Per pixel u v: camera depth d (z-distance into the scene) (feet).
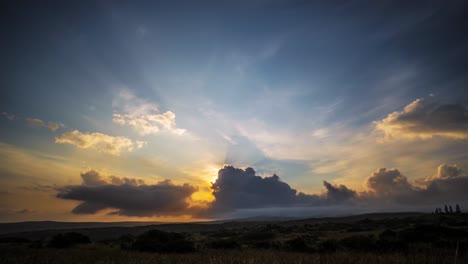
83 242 128.98
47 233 349.00
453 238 105.70
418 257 53.78
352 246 97.35
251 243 150.82
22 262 60.29
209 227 498.69
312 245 118.52
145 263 58.90
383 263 49.98
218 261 55.06
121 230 380.17
